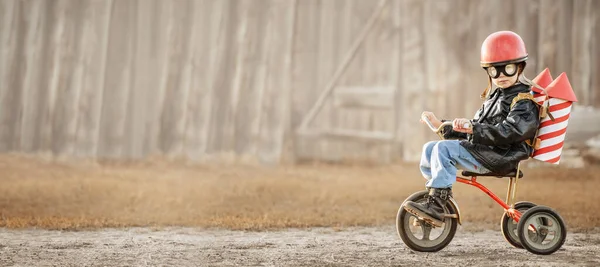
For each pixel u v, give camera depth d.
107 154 57.09
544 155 15.70
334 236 19.27
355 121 55.59
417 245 16.16
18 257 15.37
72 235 19.17
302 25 61.91
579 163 43.19
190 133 55.78
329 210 25.23
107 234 19.42
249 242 17.94
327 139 53.31
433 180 15.61
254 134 55.75
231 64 57.16
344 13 61.75
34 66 56.09
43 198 27.59
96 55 56.47
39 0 56.56
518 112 15.30
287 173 42.00
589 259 15.33
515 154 15.52
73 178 36.22
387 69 55.38
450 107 50.53
